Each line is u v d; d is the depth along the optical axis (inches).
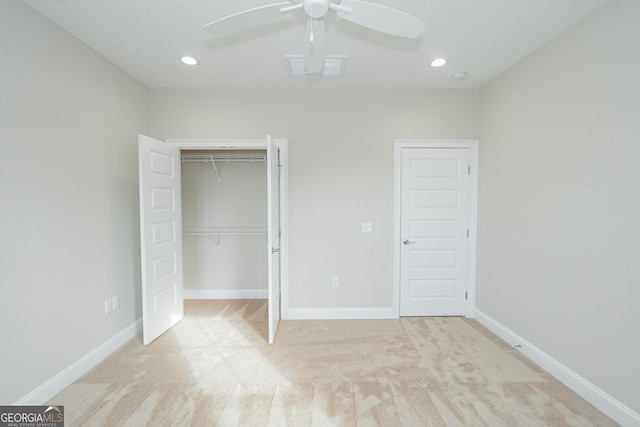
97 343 88.8
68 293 78.8
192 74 106.3
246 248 149.3
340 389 76.1
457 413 67.7
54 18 73.2
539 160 87.8
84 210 84.4
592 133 70.9
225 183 147.7
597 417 66.7
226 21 57.1
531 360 90.0
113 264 96.1
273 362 88.8
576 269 75.5
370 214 121.1
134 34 81.3
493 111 109.8
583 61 73.0
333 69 105.7
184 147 119.0
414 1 68.0
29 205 68.4
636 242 61.6
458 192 121.9
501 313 105.9
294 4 54.8
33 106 69.5
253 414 67.2
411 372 83.7
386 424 64.4
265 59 96.0
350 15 55.4
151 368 85.5
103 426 63.6
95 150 88.9
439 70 103.5
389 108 119.0
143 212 96.8
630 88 62.4
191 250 148.9
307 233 120.7
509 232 101.4
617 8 64.7
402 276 123.6
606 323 67.8
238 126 118.4
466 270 123.6
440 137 119.6
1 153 62.6
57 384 74.6
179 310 118.6
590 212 71.6
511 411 68.4
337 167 119.9
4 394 63.4
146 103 116.0
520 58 94.8
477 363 88.4
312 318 122.3
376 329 111.9
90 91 87.1
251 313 128.4
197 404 70.3
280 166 118.9
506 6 69.7
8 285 63.9
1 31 62.4
